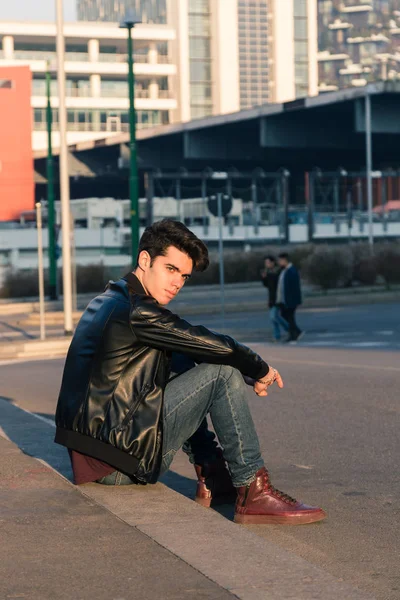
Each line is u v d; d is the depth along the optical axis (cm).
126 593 371
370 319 2797
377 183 10769
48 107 4475
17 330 2919
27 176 9825
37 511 491
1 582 384
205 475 565
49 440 730
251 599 365
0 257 7088
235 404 512
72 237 3334
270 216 8262
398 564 473
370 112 6675
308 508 535
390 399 1112
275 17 19088
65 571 398
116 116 13500
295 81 19250
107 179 11469
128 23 3588
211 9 16475
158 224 505
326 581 387
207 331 497
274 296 2319
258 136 8712
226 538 445
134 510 490
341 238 7956
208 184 10981
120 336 498
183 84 16350
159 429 503
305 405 1081
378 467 732
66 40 13325
